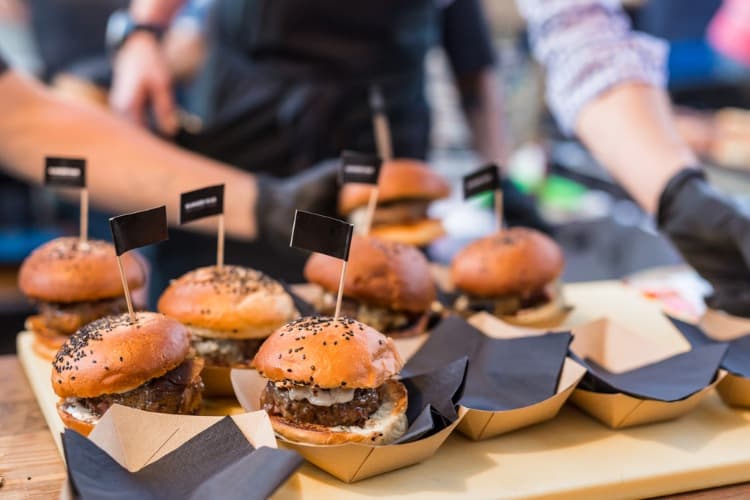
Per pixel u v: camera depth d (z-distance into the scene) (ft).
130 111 2.87
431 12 2.89
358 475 1.44
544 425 1.70
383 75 2.82
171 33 2.90
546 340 1.76
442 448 1.59
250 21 2.74
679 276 2.69
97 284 1.90
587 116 2.53
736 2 3.09
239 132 2.87
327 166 2.38
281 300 1.85
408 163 2.41
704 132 3.17
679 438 1.64
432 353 1.85
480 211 3.73
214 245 2.90
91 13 3.13
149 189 2.37
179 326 1.61
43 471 1.53
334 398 1.47
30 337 2.12
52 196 3.59
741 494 1.52
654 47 2.63
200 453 1.40
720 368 1.72
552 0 2.66
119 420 1.43
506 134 3.49
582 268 2.91
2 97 2.34
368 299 2.01
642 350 1.87
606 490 1.47
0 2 3.22
